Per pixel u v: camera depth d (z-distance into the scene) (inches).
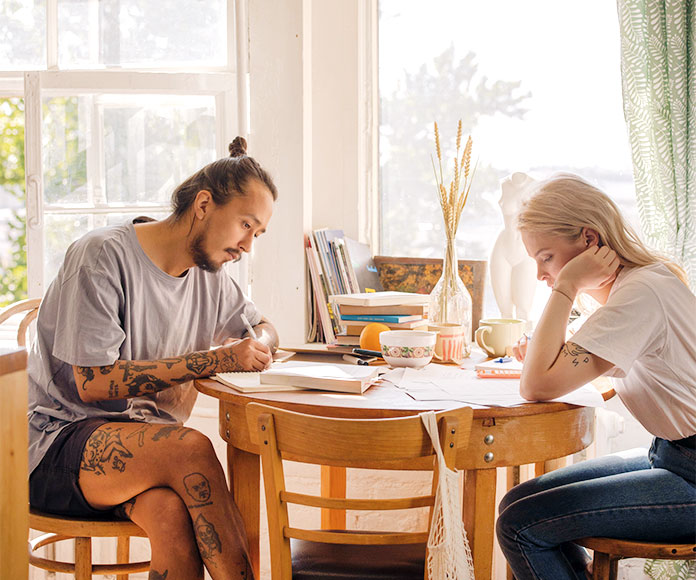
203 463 59.6
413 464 56.2
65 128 96.5
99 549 98.2
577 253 62.4
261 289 93.0
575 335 57.5
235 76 95.0
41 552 98.9
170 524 58.3
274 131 91.6
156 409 71.6
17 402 39.9
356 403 57.9
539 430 58.8
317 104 97.4
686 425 58.1
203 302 75.9
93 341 63.1
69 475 62.2
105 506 62.5
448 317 78.4
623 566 86.8
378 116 99.7
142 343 69.7
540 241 62.9
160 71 99.3
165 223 69.3
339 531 63.4
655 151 80.1
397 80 98.6
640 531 57.4
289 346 90.1
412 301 78.8
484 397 59.6
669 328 57.2
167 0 98.7
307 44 92.0
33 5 102.9
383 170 100.3
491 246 94.3
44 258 96.7
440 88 96.8
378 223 101.0
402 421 50.5
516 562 60.2
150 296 69.0
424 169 98.4
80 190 97.0
